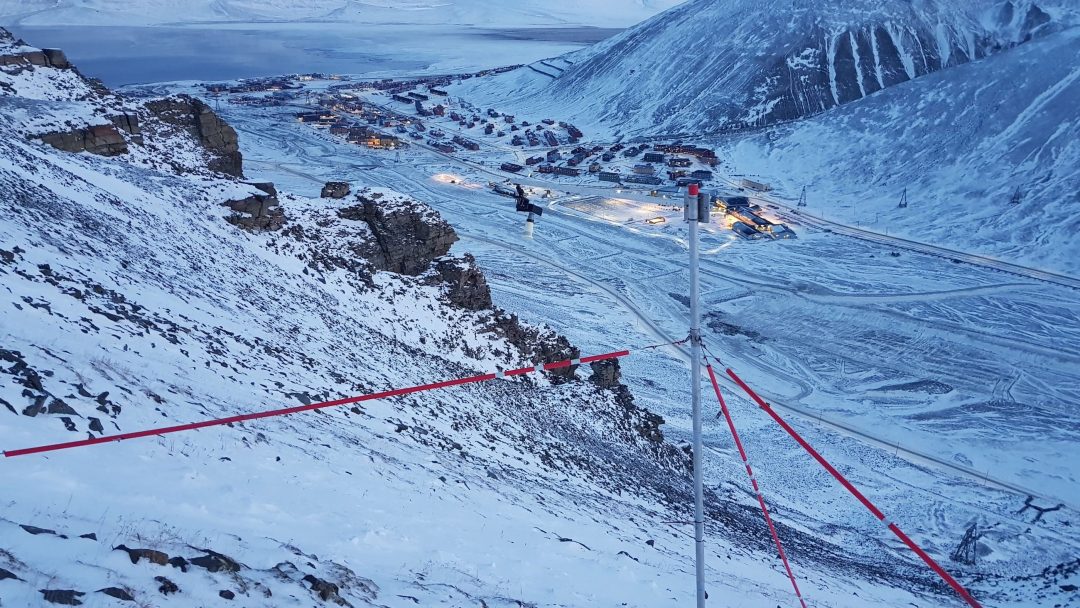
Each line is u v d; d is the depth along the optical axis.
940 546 43.62
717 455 49.88
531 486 23.83
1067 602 36.12
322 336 31.48
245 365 22.12
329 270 41.31
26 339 14.98
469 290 46.44
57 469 10.05
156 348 19.22
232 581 8.46
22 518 8.11
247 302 30.69
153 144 51.88
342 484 15.03
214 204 41.47
